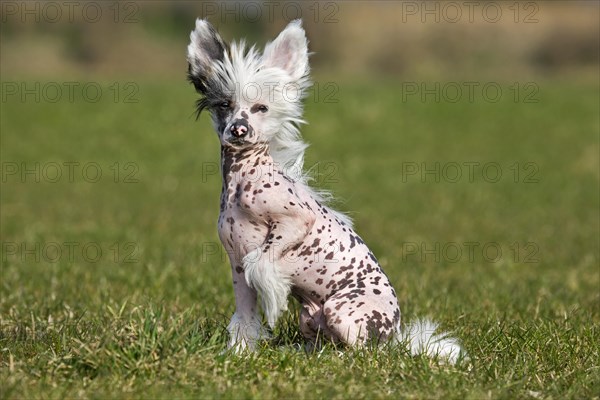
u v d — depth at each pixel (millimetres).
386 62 104062
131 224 40156
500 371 16266
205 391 14578
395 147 63156
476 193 49938
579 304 23656
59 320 20203
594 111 72250
